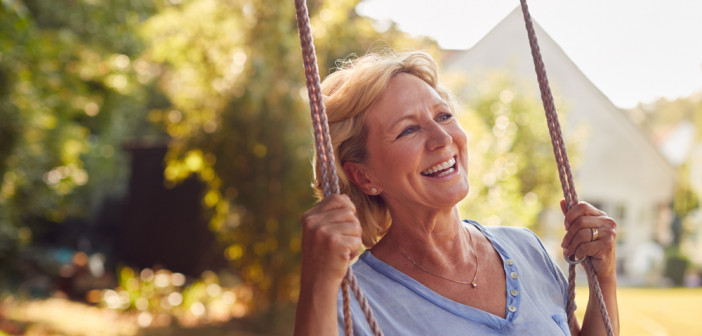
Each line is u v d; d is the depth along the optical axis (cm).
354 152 172
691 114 2056
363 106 166
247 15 931
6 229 1162
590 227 179
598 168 1908
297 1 142
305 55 143
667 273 1831
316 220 140
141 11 1263
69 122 1341
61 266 1489
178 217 1628
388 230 177
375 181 171
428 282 170
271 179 931
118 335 953
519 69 1450
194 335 944
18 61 901
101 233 2261
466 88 1335
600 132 1883
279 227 932
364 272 171
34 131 1105
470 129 876
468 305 168
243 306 1056
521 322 167
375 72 166
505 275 176
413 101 166
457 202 166
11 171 1074
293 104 922
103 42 1246
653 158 1908
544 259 189
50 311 1130
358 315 160
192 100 979
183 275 1548
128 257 1745
